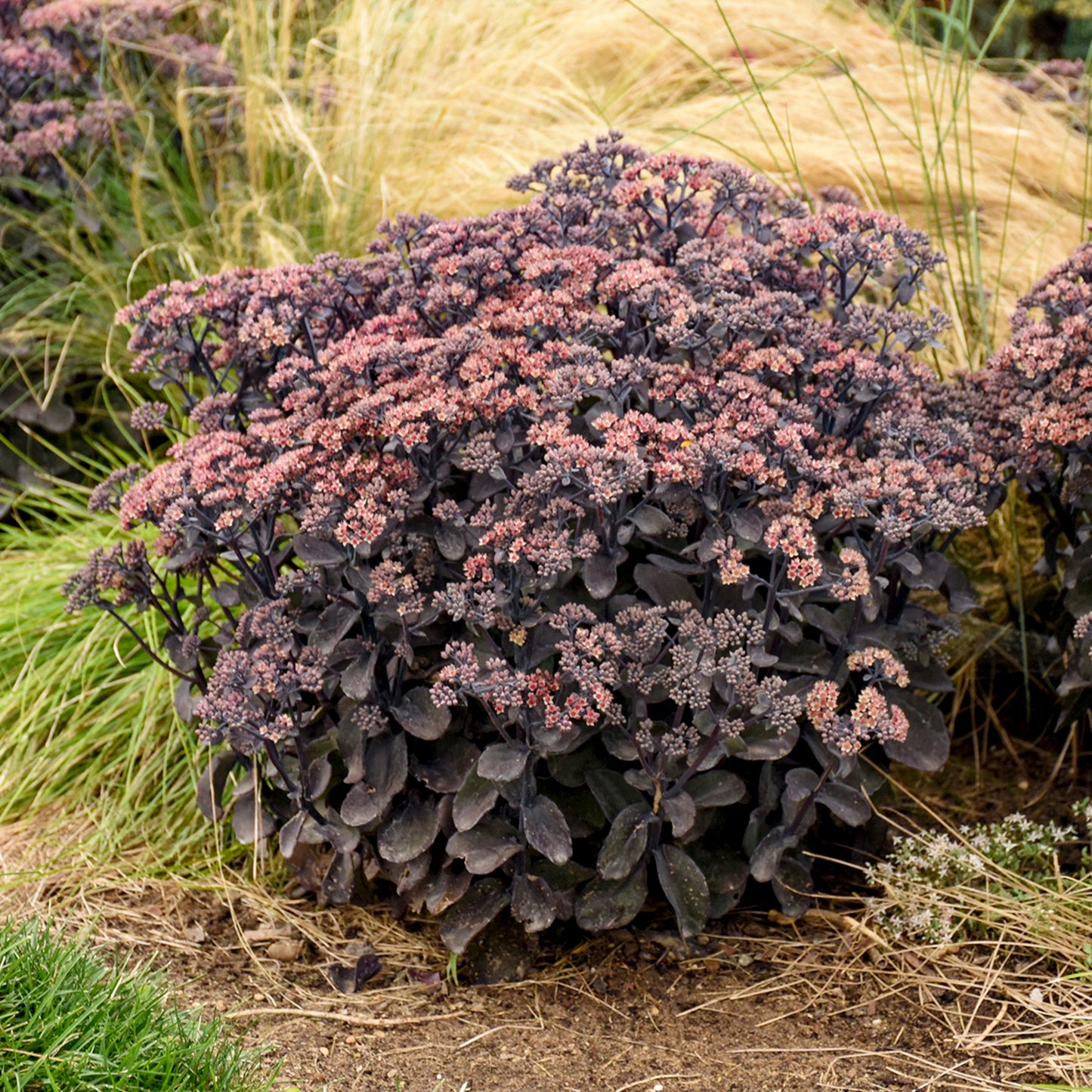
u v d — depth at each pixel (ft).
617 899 7.23
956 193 12.18
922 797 9.37
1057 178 12.16
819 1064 6.78
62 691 10.00
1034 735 9.97
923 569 7.70
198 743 9.48
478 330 7.22
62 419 12.76
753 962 7.69
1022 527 10.28
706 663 6.74
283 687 7.00
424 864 7.37
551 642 7.14
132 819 9.30
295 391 7.64
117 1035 6.07
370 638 7.28
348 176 13.57
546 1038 7.04
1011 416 7.88
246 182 14.61
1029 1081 6.56
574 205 8.13
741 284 7.68
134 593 7.92
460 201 12.72
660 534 7.45
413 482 7.00
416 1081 6.66
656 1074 6.72
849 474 7.53
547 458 6.60
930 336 7.70
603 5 14.98
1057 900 7.75
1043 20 20.54
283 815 7.98
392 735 7.42
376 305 8.64
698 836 7.36
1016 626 10.04
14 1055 5.84
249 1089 6.15
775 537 6.73
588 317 7.18
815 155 12.48
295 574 7.23
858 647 7.52
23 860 8.92
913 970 7.51
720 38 14.94
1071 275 8.36
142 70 14.76
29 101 14.08
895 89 13.80
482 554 7.09
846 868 8.46
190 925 8.20
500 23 15.11
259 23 14.98
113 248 13.70
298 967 7.75
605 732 7.19
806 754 7.98
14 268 13.34
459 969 7.67
